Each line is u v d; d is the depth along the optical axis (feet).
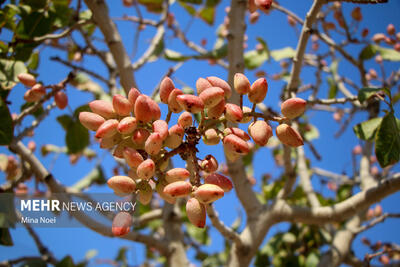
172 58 4.88
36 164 3.55
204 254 6.41
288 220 3.74
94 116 2.76
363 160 4.56
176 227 4.22
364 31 4.85
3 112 3.25
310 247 5.48
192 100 2.64
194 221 2.62
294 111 2.68
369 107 4.54
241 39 3.74
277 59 5.32
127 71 3.60
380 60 5.81
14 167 4.84
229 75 3.68
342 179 5.81
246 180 3.87
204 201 2.61
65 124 4.25
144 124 2.73
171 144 2.70
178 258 4.07
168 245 4.09
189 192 2.64
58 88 3.46
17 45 3.64
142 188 2.72
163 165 2.73
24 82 3.41
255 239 3.72
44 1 3.76
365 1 3.28
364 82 4.40
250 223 3.76
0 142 3.25
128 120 2.68
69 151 4.23
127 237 3.89
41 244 4.47
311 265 5.09
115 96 2.72
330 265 4.30
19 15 3.69
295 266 5.32
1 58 3.58
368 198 3.53
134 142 2.70
